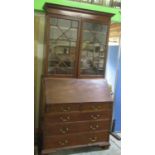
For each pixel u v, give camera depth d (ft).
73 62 7.64
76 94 7.42
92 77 8.09
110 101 7.88
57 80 7.45
